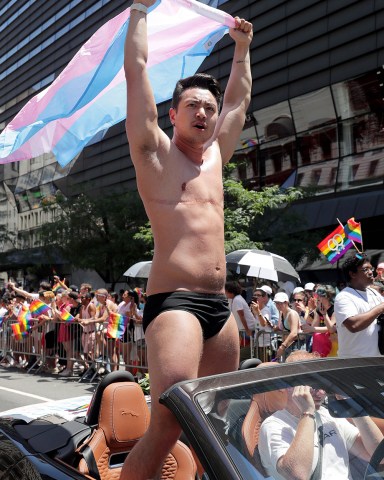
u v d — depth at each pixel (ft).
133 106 8.45
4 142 11.02
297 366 7.61
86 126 11.14
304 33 74.08
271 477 6.22
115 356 35.83
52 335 40.70
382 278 26.09
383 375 7.85
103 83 10.21
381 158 67.21
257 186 80.89
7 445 9.37
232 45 81.25
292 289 43.83
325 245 25.48
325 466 6.59
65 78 10.38
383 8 65.16
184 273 8.16
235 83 10.44
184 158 8.75
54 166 123.24
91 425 11.48
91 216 80.89
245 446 6.32
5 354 46.06
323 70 72.33
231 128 10.00
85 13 116.57
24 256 112.78
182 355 7.55
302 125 75.61
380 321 17.43
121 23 9.88
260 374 7.22
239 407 6.62
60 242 82.53
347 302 16.99
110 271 82.02
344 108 70.64
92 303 38.01
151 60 11.08
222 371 8.46
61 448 10.05
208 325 8.14
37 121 10.68
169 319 7.83
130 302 36.09
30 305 41.86
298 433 6.70
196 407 6.45
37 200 130.72
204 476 6.19
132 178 102.32
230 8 84.12
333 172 72.18
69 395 31.91
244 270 32.99
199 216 8.42
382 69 65.72
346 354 17.28
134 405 11.28
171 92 11.36
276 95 78.07
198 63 11.57
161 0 10.41
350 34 68.85
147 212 8.52
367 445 6.90
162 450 7.72
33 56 136.56
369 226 68.95
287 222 59.77
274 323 30.35
